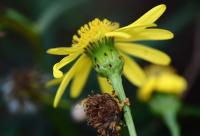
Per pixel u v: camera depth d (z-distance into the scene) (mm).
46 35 243
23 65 251
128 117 155
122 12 264
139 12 265
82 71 170
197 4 240
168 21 243
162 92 210
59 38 256
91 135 237
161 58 173
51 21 237
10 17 226
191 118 237
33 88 219
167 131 235
